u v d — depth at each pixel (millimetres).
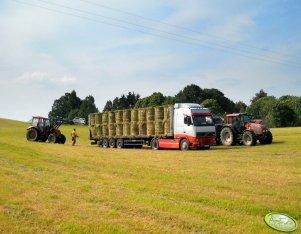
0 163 19734
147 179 15328
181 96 118812
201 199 11555
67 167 18891
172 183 14289
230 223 9203
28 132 39688
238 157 22500
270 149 27391
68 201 11406
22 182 14305
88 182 14570
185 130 30438
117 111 36688
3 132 62312
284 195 12039
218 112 104875
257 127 31969
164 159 22250
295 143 32281
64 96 170375
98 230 8672
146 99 114500
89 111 155625
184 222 9273
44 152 26094
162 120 32062
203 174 16297
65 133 64125
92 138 40000
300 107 99500
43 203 11141
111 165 19562
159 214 9977
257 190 12805
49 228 8852
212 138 30641
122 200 11484
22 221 9336
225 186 13531
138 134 34594
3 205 10867
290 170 17047
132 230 8641
